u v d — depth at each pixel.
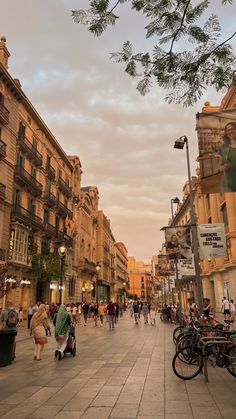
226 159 6.93
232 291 30.91
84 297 51.59
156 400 5.93
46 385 7.11
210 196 37.22
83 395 6.31
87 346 13.48
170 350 11.88
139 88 5.73
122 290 98.31
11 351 9.64
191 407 5.52
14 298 28.22
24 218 30.42
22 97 31.19
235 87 5.65
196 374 7.54
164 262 26.78
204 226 13.90
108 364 9.42
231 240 30.28
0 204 27.19
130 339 15.65
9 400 6.05
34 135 35.41
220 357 7.55
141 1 4.86
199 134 7.13
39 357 10.33
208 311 12.16
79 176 52.50
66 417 5.14
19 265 28.83
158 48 5.33
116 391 6.55
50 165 39.88
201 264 41.88
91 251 60.06
